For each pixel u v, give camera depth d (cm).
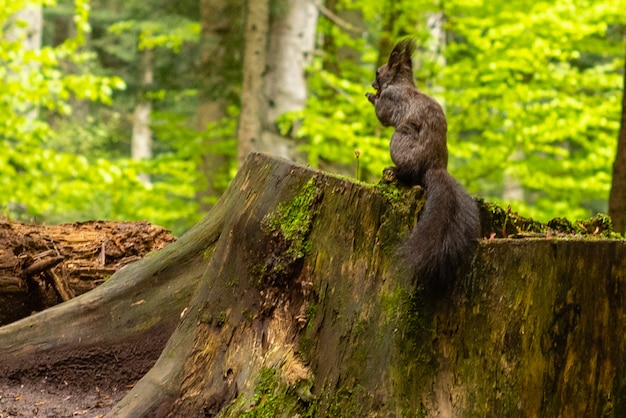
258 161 600
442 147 582
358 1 1627
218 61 1873
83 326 683
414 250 492
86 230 846
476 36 1505
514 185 2258
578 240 472
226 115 1936
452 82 1527
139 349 677
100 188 1513
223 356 559
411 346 491
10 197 1427
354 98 1520
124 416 548
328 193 538
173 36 2003
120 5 3359
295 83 1717
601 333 470
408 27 1558
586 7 1488
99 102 3369
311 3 1731
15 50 1442
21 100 1447
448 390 482
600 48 1585
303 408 504
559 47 1474
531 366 472
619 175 1071
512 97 1455
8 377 666
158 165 1670
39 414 609
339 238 525
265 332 546
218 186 1788
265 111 1706
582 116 1474
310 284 531
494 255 484
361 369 496
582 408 470
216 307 579
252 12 1638
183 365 565
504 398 473
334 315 516
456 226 497
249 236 570
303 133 1459
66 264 789
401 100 629
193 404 547
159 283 692
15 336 680
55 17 3481
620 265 468
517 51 1427
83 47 3375
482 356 481
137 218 1703
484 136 1565
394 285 501
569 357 470
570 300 470
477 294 486
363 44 1738
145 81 3291
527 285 475
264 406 510
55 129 2783
